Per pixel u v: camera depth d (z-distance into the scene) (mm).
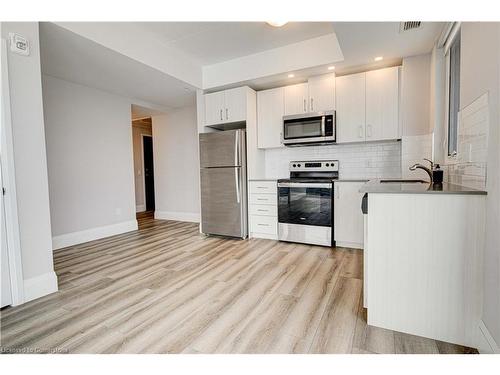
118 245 3703
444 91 2645
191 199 5445
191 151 5344
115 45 2764
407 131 3066
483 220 1440
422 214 1558
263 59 3590
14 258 2004
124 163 4582
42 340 1594
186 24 2883
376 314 1685
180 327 1703
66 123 3732
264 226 3889
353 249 3295
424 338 1577
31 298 2092
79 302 2055
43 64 3098
